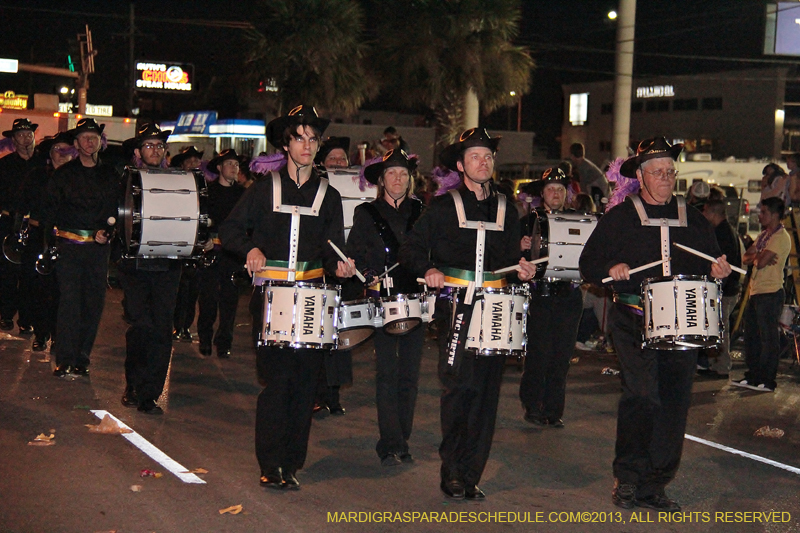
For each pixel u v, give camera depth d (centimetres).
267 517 508
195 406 768
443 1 2119
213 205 1006
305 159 554
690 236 551
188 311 1118
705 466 658
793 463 674
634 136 5441
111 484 550
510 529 511
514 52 2197
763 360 948
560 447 692
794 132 5053
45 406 730
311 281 559
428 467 624
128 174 708
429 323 593
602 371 1018
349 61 2377
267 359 552
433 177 676
